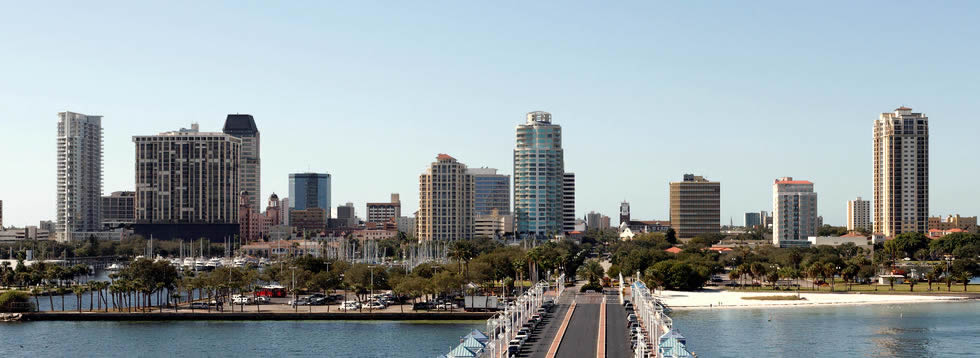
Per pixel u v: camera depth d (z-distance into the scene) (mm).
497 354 195500
